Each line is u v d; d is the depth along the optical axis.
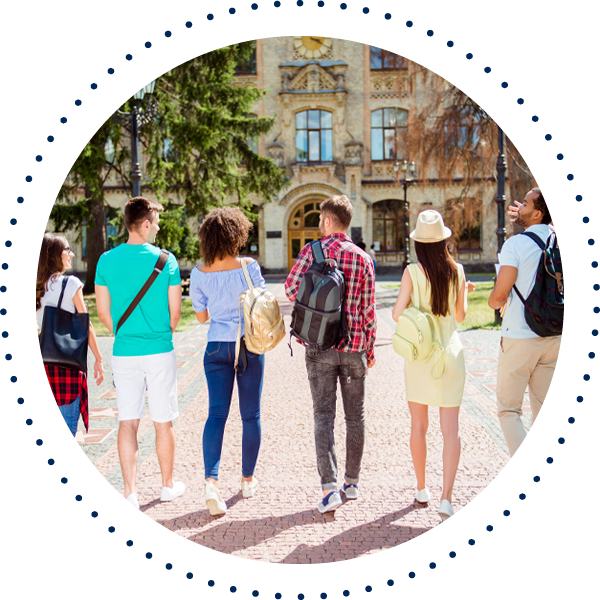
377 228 31.28
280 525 3.26
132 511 3.35
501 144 11.47
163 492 3.60
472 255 31.17
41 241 3.60
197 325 12.50
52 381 3.52
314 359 3.48
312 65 30.25
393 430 4.91
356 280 3.48
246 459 3.61
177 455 4.43
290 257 31.53
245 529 3.22
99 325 12.53
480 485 3.75
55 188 17.33
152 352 3.47
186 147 16.86
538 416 3.56
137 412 3.50
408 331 3.29
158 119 16.98
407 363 3.45
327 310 3.31
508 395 3.47
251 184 20.28
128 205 3.51
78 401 3.66
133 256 3.46
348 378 3.55
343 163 30.62
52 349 3.45
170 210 17.56
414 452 3.48
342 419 5.22
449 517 3.18
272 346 3.46
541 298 3.33
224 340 3.54
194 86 17.39
